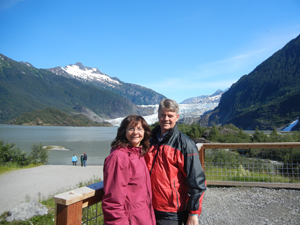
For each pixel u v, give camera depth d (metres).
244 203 4.25
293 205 4.08
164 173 2.03
